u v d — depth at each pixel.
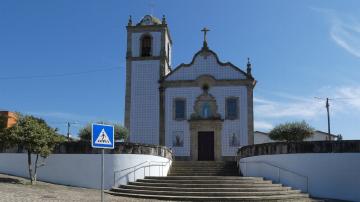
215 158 39.72
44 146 25.03
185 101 41.19
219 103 40.78
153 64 42.41
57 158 27.89
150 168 28.64
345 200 23.89
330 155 24.98
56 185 26.38
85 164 27.33
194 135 40.44
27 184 24.78
